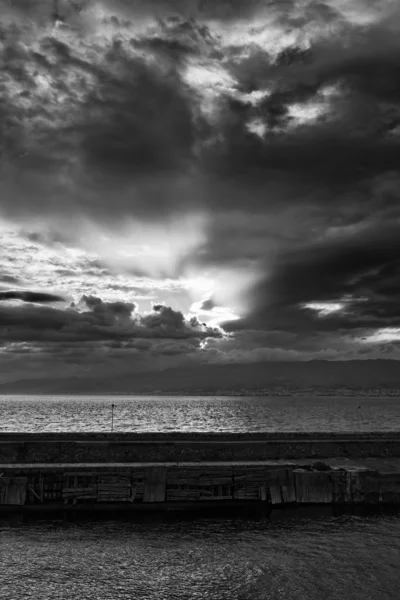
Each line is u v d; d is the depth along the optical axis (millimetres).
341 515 27688
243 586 19203
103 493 28000
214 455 34438
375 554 22359
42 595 18312
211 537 24391
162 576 20031
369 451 36438
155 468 28484
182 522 26484
